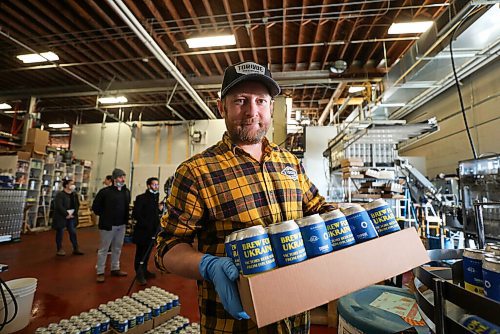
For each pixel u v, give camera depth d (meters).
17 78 7.30
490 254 0.66
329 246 0.72
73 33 5.03
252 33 5.08
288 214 0.97
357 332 0.92
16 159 6.75
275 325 0.85
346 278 0.69
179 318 2.20
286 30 5.14
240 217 0.88
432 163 7.82
